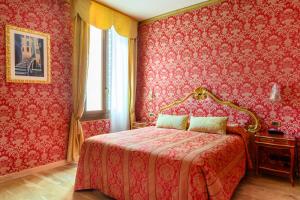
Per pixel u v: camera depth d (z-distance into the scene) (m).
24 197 2.46
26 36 3.06
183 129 3.70
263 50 3.39
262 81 3.41
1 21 2.82
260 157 3.40
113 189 2.40
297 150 3.14
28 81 3.10
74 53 3.59
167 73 4.45
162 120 3.94
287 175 2.96
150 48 4.70
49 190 2.65
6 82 2.88
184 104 4.20
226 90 3.74
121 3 3.92
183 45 4.21
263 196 2.54
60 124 3.54
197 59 4.05
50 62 3.36
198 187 1.88
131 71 4.71
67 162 3.62
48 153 3.38
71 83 3.67
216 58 3.83
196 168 1.93
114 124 4.46
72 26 3.63
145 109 4.81
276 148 2.99
